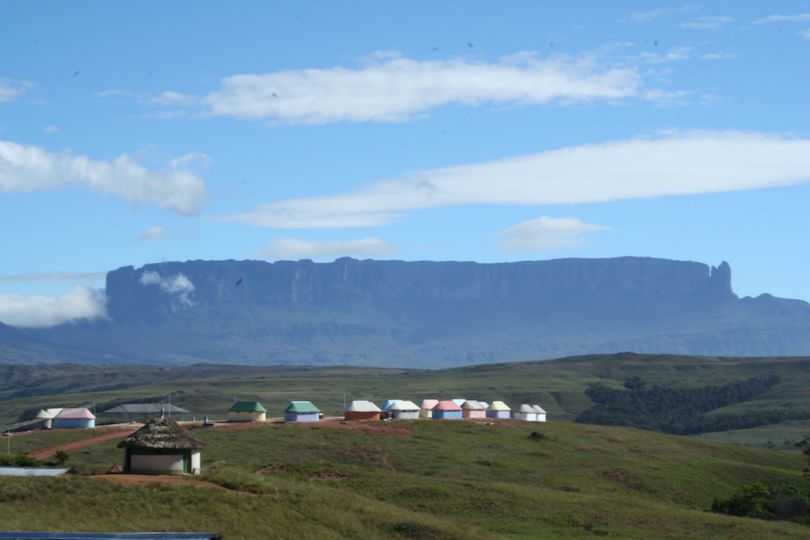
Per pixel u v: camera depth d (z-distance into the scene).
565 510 107.81
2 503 77.94
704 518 109.25
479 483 116.62
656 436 178.25
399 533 86.38
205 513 80.31
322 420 177.00
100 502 79.38
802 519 124.69
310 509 86.12
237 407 182.62
